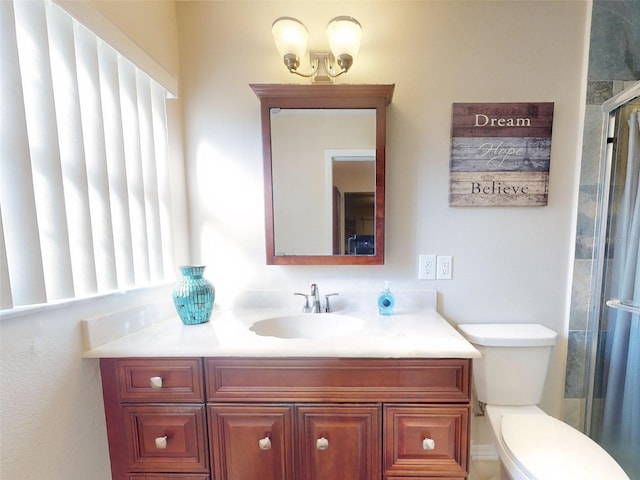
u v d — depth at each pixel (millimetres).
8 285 633
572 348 1290
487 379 1177
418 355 847
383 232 1248
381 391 871
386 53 1238
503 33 1210
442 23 1221
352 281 1333
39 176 712
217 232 1340
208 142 1307
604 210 1214
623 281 1170
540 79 1217
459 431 868
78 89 801
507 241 1286
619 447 1192
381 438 882
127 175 997
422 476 884
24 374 684
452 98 1239
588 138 1211
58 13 748
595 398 1267
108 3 890
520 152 1237
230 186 1320
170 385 884
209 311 1138
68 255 774
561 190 1253
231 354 860
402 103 1253
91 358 871
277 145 1250
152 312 1107
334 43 1120
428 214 1289
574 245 1252
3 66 624
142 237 1061
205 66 1274
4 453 644
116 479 914
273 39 1255
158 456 908
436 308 1319
